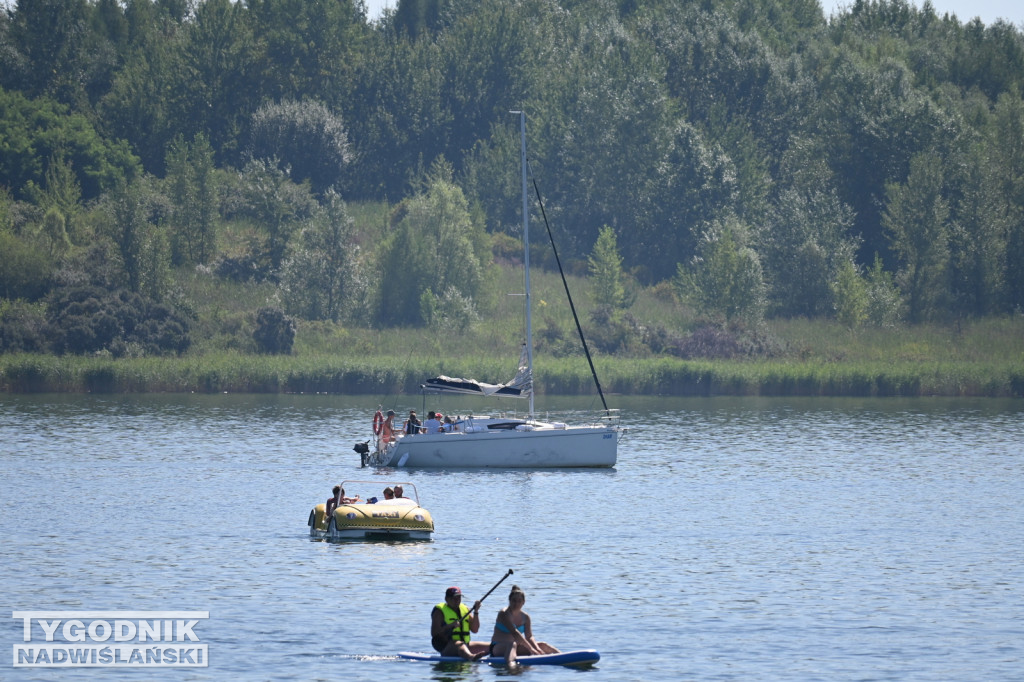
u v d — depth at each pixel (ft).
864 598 366.43
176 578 382.63
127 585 373.20
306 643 315.58
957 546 448.24
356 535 445.78
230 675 290.56
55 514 497.87
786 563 415.64
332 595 362.74
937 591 376.07
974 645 317.42
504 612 304.09
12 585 372.58
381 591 368.27
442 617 304.50
